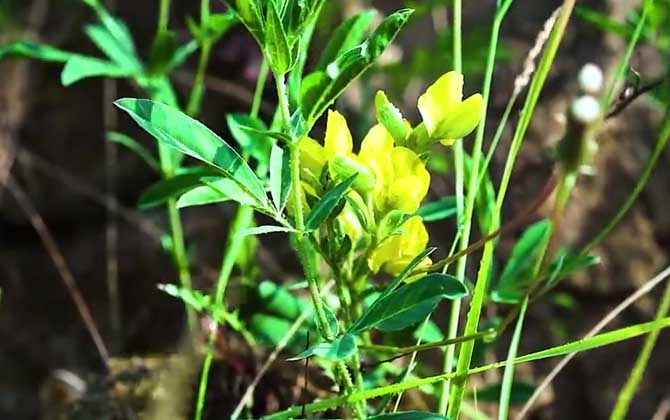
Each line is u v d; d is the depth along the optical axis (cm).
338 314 29
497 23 25
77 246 62
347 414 31
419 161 22
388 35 20
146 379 34
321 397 32
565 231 47
